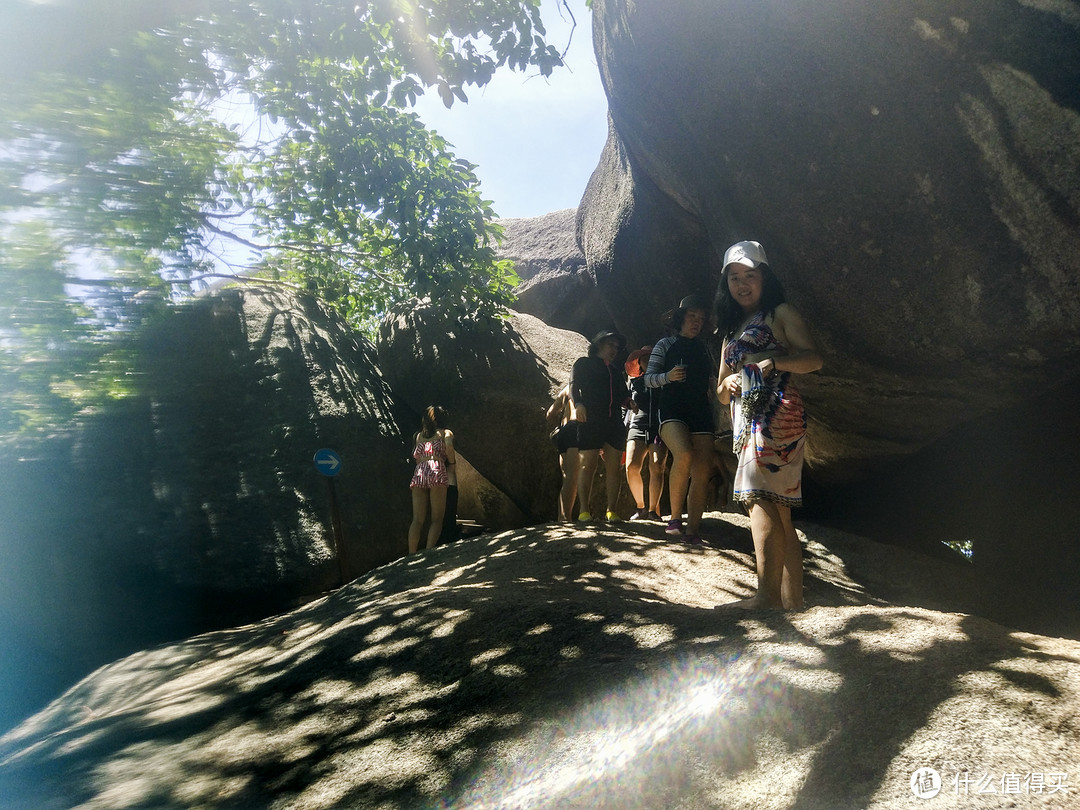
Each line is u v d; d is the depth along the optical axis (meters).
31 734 4.82
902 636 2.37
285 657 4.05
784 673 2.26
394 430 10.19
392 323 11.63
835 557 6.60
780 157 5.24
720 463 8.35
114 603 7.93
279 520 8.77
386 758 2.55
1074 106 3.88
